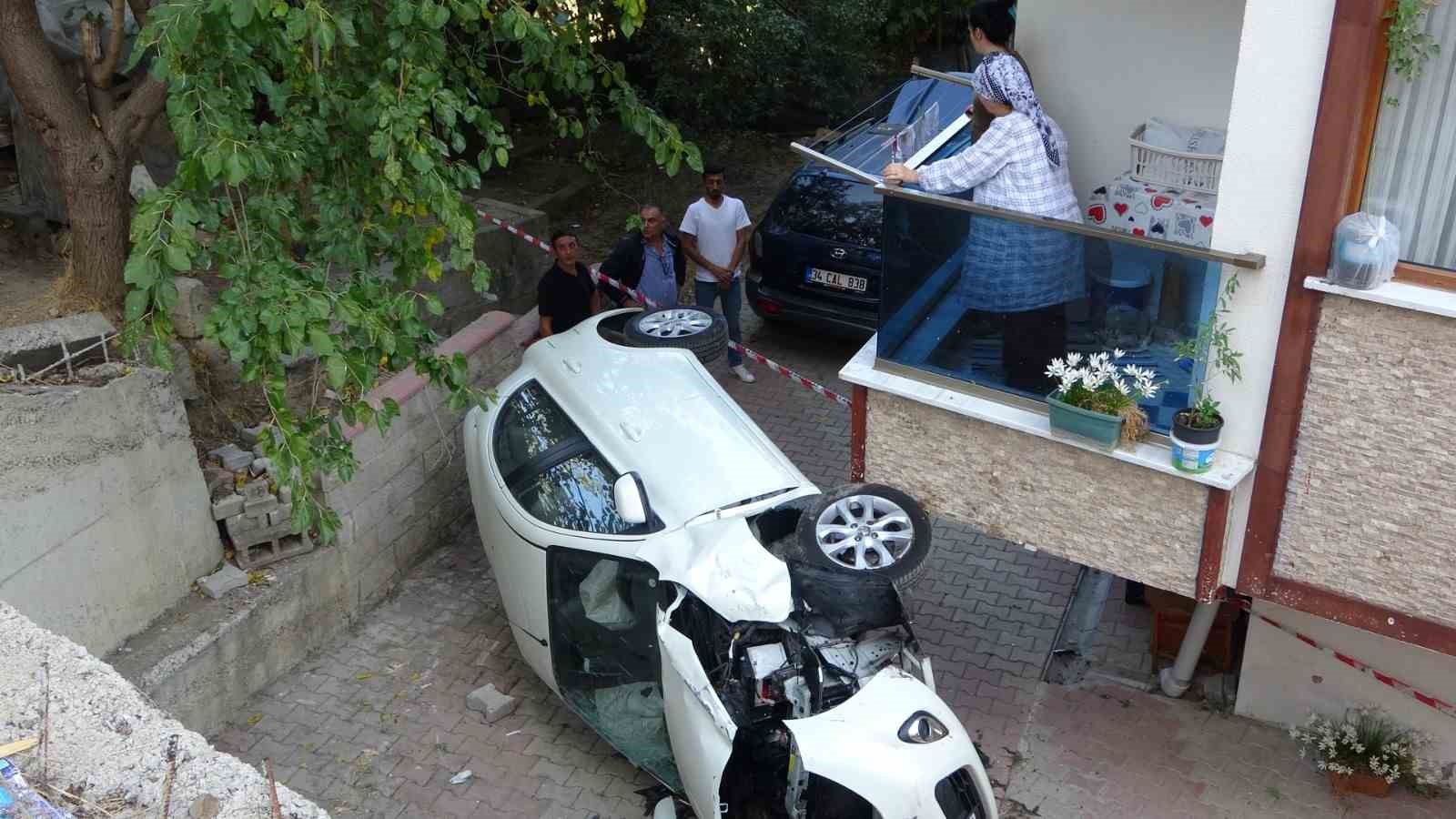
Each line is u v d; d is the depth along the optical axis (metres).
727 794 5.57
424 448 8.11
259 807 2.75
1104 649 7.47
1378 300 4.47
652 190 13.80
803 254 9.98
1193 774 6.45
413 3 5.82
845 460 9.30
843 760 5.09
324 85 5.74
